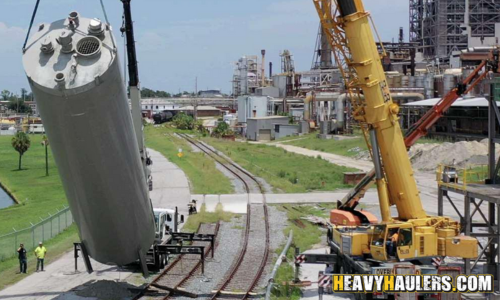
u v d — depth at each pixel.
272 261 33.53
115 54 19.25
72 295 26.20
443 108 29.03
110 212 22.30
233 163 85.75
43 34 20.02
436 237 26.30
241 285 28.64
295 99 162.12
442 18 152.12
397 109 26.56
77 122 19.27
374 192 60.69
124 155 20.97
